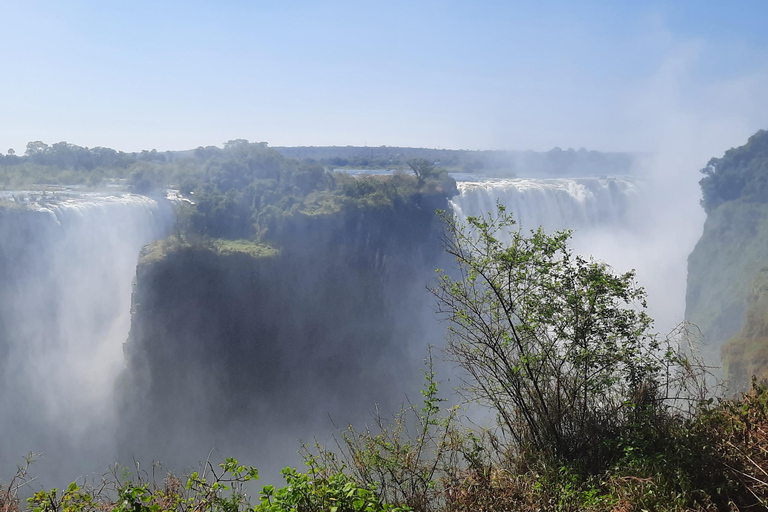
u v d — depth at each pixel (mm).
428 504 5805
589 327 6895
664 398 7145
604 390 7219
